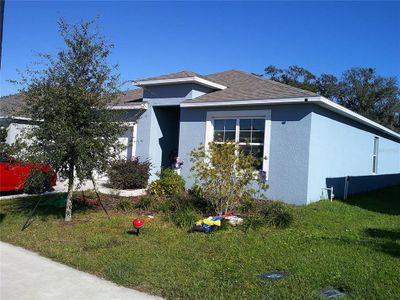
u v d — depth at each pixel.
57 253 6.17
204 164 9.95
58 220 8.77
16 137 8.34
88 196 11.98
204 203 10.05
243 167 9.28
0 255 6.17
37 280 5.06
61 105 7.82
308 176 11.55
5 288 4.77
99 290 4.74
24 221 8.61
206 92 14.86
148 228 8.00
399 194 16.78
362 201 13.36
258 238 7.24
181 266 5.58
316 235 7.58
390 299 4.46
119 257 5.97
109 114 8.54
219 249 6.51
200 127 13.84
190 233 7.65
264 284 4.89
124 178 13.26
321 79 51.19
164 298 4.53
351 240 7.23
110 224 8.36
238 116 13.01
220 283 4.94
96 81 8.38
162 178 12.82
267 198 11.38
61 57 8.19
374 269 5.47
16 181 11.89
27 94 7.91
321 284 4.93
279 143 12.09
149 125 15.13
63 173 8.72
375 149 19.39
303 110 11.70
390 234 7.88
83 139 8.06
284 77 45.50
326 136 12.85
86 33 8.27
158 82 14.65
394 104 49.12
